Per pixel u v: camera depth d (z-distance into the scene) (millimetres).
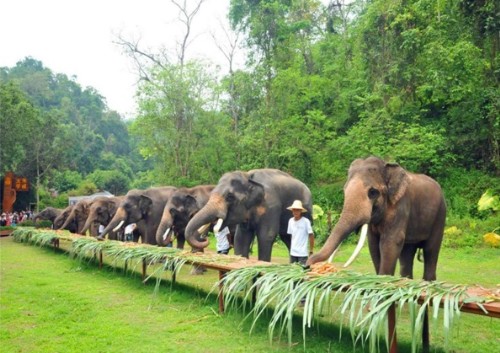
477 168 18547
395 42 18906
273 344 4668
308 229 6703
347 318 5605
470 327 5523
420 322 3363
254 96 22625
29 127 30188
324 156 21219
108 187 57281
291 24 25281
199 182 22766
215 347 4613
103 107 92688
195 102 22578
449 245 13414
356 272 4516
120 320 5695
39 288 7766
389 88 18797
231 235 11398
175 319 5711
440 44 16875
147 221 11977
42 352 4535
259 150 21297
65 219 18781
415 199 6281
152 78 24109
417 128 17094
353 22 26125
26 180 30641
